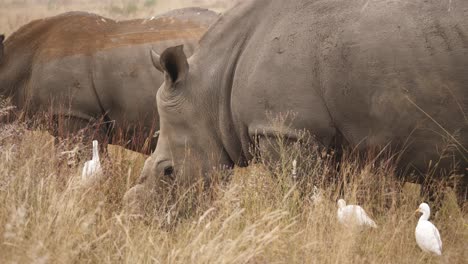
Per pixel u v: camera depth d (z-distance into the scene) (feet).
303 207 48.96
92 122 71.77
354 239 45.85
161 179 53.06
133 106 70.85
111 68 70.85
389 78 45.11
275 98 49.03
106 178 59.93
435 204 52.47
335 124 48.44
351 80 46.32
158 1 298.56
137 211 51.90
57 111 71.56
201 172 53.47
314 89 48.01
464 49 43.52
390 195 50.08
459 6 44.21
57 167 58.75
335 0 48.08
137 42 71.00
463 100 43.93
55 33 72.74
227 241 44.01
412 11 45.16
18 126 67.41
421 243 46.16
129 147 72.08
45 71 71.56
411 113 45.24
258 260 43.55
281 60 48.83
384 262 45.88
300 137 48.65
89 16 74.18
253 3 53.11
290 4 50.14
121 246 46.26
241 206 50.83
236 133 53.42
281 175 49.34
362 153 48.83
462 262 45.70
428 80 44.21
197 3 289.74
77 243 44.62
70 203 46.62
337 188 50.65
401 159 47.55
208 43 54.60
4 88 73.10
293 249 44.80
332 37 47.01
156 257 44.50
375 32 45.55
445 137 45.06
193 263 41.45
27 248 42.14
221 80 53.36
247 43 52.31
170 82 53.57
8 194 48.83
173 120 53.78
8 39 74.18
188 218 52.34
